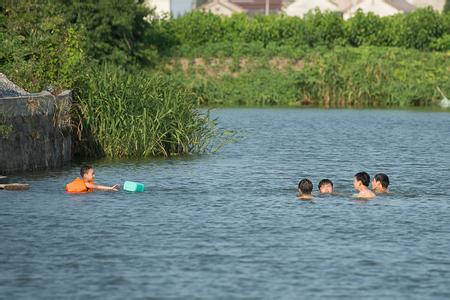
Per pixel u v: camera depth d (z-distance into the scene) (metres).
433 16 198.50
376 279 41.62
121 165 80.56
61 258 44.97
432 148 100.12
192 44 193.88
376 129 123.94
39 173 74.25
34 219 54.31
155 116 87.88
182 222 53.91
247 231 51.38
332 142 105.44
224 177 73.88
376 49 190.12
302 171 78.81
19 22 105.25
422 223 54.00
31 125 75.81
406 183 71.50
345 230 51.78
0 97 76.94
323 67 179.62
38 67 88.19
